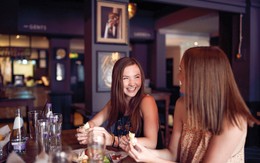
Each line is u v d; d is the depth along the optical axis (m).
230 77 1.12
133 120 1.68
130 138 1.23
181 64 1.24
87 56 3.32
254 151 3.58
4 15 4.62
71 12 5.83
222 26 4.57
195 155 1.24
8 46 7.20
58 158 0.84
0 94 4.79
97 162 1.03
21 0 5.22
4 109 5.30
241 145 1.16
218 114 1.10
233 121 1.09
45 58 8.70
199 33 7.77
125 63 1.71
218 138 1.12
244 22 4.12
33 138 1.65
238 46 4.22
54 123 1.40
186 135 1.32
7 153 1.34
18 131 1.50
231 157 1.15
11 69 8.56
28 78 8.43
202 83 1.11
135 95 1.74
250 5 4.02
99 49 3.16
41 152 1.17
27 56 6.90
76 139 1.72
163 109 5.19
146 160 1.18
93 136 1.10
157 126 1.65
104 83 3.19
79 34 5.94
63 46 6.09
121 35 3.28
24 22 5.38
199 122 1.17
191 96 1.14
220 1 3.82
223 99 1.10
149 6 6.14
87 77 3.33
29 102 4.29
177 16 6.10
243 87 4.18
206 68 1.11
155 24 7.02
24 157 1.29
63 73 6.14
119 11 3.26
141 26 6.86
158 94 4.68
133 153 1.19
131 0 5.01
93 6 3.12
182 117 1.38
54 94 5.96
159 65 7.12
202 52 1.14
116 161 1.25
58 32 5.74
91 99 3.16
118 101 1.73
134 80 1.70
